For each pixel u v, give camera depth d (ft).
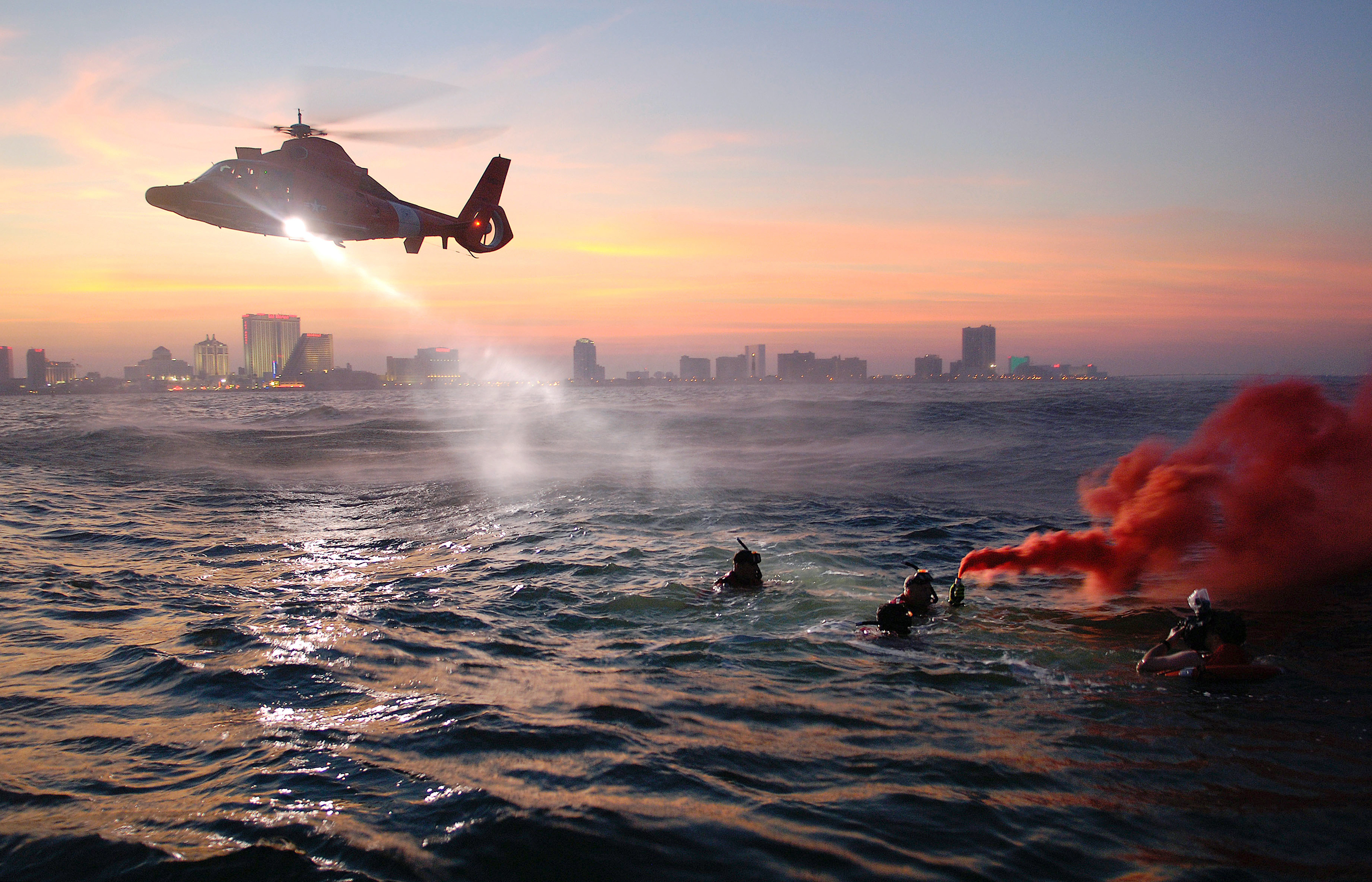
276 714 14.49
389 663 17.72
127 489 52.90
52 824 10.23
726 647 19.36
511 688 16.14
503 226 77.00
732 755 12.73
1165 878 9.16
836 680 16.87
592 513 41.09
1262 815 10.74
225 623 21.11
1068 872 9.30
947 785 11.68
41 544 33.27
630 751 12.78
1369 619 20.98
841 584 26.20
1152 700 15.53
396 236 64.75
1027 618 22.04
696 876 9.09
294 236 56.54
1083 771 12.21
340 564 29.78
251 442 89.76
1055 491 48.06
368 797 11.07
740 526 37.04
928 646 19.48
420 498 47.70
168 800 10.98
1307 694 15.71
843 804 11.02
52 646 18.76
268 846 9.66
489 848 9.62
